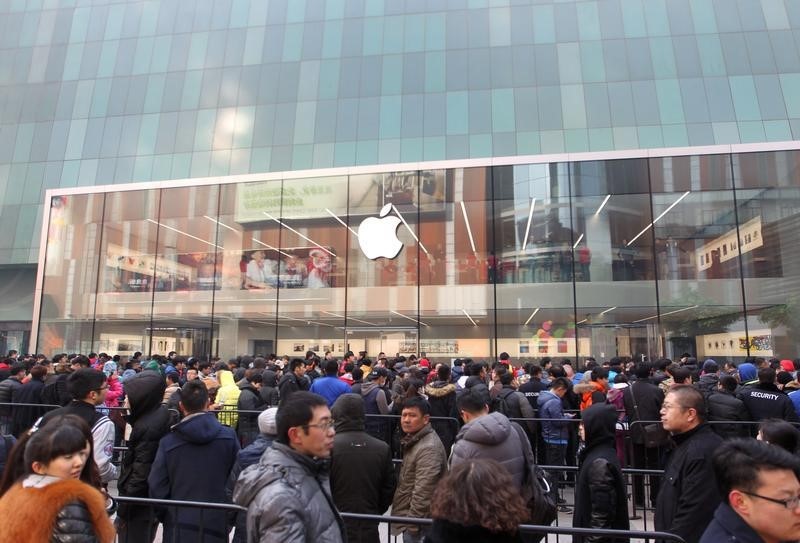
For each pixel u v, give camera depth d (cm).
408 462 484
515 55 2777
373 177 2209
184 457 438
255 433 920
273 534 243
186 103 3048
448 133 2684
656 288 1941
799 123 2433
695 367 1216
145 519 455
